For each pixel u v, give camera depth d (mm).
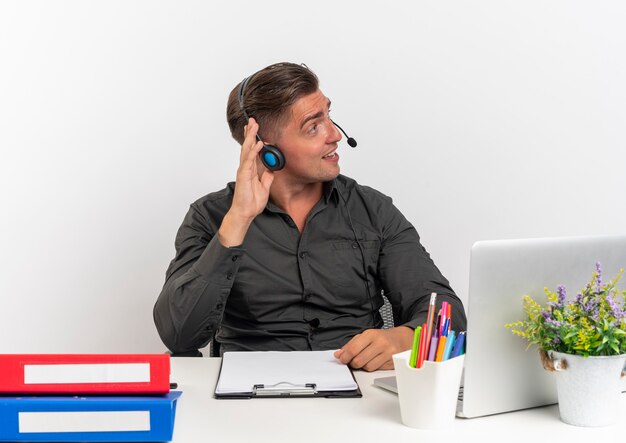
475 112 2941
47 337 2916
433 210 2961
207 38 2865
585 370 1197
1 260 2879
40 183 2869
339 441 1157
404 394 1223
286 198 2119
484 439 1164
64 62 2844
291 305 2107
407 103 2924
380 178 2939
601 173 2996
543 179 2982
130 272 2916
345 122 2916
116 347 2939
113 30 2846
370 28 2893
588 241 1316
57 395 1141
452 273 2986
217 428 1216
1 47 2820
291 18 2877
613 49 2953
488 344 1247
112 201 2895
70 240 2895
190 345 1901
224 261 1836
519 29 2928
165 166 2891
